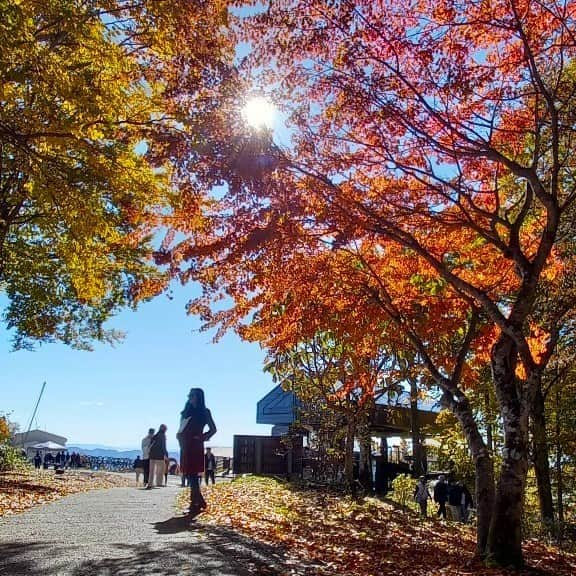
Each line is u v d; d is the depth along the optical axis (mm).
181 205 8617
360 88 7504
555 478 17953
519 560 7484
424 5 7309
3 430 21828
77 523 7402
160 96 8023
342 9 7078
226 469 31391
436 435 19500
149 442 16438
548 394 16547
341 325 10672
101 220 9711
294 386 17672
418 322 10820
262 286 10180
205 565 5402
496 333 10016
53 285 16266
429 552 8891
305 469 24031
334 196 8188
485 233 8617
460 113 8031
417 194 8969
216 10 7301
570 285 10656
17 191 11414
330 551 7816
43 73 7062
